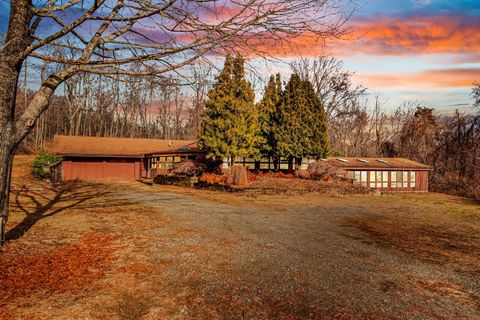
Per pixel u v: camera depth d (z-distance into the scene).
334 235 9.48
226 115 22.28
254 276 5.74
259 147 25.70
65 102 42.66
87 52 5.56
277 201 17.27
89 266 6.14
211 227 9.89
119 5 4.99
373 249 8.03
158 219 10.90
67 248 7.23
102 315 4.27
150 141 37.91
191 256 6.86
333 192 21.27
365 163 27.92
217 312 4.39
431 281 5.86
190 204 14.96
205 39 4.72
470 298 5.12
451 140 33.81
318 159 26.28
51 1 5.53
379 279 5.84
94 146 34.28
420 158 35.88
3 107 6.00
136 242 7.92
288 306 4.59
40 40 5.81
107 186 24.16
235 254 7.08
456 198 23.45
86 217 10.87
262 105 26.11
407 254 7.69
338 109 45.38
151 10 4.84
